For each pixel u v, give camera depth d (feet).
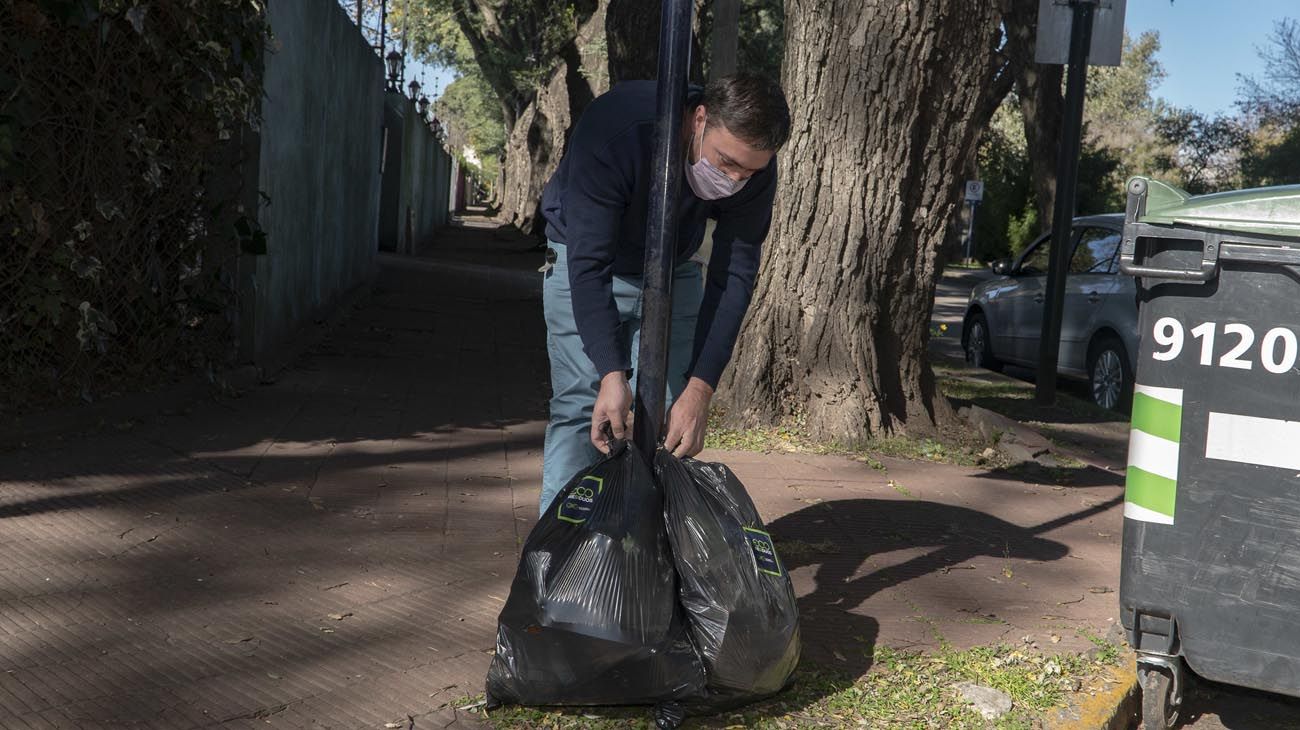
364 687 9.29
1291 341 8.79
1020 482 18.70
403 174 73.72
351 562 12.32
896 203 20.35
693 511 9.19
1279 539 8.96
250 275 22.24
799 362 20.62
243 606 10.81
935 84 20.03
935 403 21.93
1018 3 70.64
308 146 29.53
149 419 18.11
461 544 13.21
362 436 18.53
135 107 18.34
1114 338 30.91
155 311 19.42
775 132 8.79
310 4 28.86
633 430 9.59
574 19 86.22
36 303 16.71
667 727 8.85
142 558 11.84
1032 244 37.14
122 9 17.51
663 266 9.28
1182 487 9.21
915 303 21.30
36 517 12.73
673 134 8.99
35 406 16.93
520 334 35.14
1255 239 8.77
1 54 15.67
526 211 112.57
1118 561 14.47
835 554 13.83
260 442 17.39
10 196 16.02
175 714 8.56
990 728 9.30
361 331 32.58
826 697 9.68
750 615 8.96
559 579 8.75
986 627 11.63
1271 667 9.12
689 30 8.91
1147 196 9.27
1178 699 10.07
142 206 18.86
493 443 18.85
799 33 20.27
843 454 19.58
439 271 58.39
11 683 8.80
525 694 8.95
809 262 20.45
